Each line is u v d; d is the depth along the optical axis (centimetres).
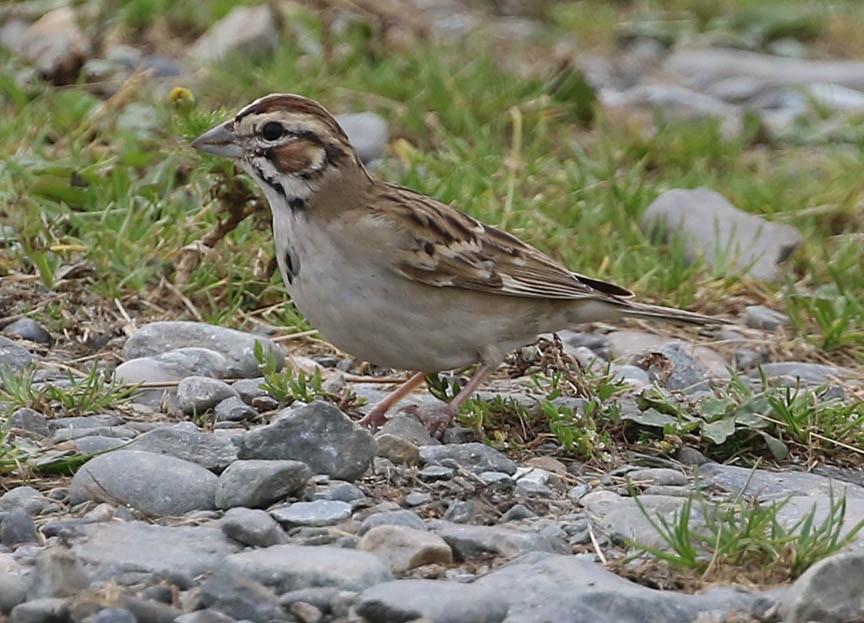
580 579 830
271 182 1071
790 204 1702
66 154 1612
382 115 1858
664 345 1325
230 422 1099
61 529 890
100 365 1239
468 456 1027
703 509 907
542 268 1104
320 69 1953
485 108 1870
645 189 1645
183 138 1510
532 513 954
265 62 1977
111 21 2070
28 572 832
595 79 2275
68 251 1412
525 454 1068
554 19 2522
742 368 1348
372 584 815
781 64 2397
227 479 934
